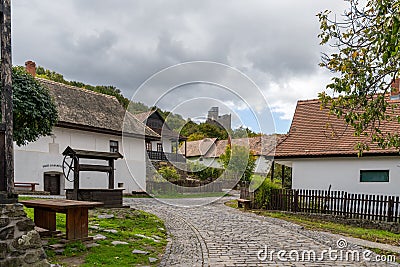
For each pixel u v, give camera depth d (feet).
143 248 21.88
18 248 15.20
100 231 24.85
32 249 15.62
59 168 62.95
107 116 76.38
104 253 19.62
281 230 31.12
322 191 44.80
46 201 22.21
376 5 19.75
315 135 53.52
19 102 42.09
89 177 67.31
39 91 45.16
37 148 59.88
